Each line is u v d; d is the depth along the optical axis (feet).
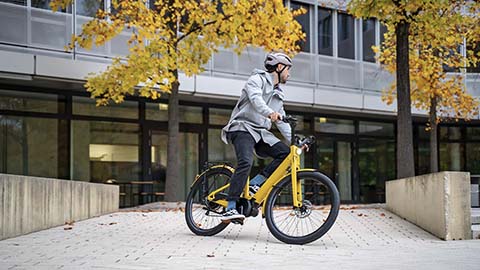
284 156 18.85
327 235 20.68
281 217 20.27
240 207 18.92
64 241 18.67
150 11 40.22
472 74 70.03
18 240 18.97
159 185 58.39
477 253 16.43
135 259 14.92
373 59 68.59
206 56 41.60
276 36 42.11
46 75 48.32
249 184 19.13
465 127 78.64
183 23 44.55
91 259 14.90
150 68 38.96
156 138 58.54
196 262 14.49
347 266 14.05
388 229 22.91
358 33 68.03
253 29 40.86
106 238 19.43
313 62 64.75
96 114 55.52
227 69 58.65
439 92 50.62
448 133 78.28
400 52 39.45
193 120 60.95
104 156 55.67
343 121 70.44
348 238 19.99
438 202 20.71
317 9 65.51
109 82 41.34
